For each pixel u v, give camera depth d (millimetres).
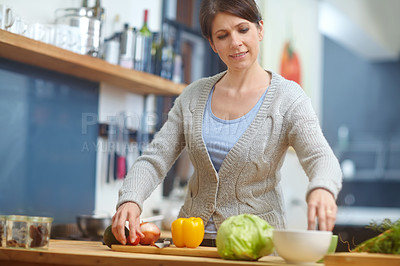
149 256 1430
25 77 2664
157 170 1876
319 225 1353
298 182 5363
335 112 8562
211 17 1760
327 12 6348
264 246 1386
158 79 3217
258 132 1775
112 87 3250
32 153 2709
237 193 1802
